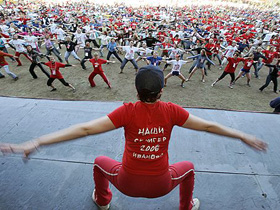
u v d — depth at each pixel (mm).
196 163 2291
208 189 1997
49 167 2197
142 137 1072
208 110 3344
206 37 14320
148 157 1110
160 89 1040
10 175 2098
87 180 2062
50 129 2795
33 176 2092
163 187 1183
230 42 13109
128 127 1075
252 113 3287
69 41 10547
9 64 11156
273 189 2016
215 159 2355
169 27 18312
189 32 15633
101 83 9289
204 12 34250
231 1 58188
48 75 8984
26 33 13062
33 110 3203
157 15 25703
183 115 1100
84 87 8859
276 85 8875
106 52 13898
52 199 1868
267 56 10461
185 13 29797
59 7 29375
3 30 13914
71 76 9922
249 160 2350
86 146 2486
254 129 2896
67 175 2113
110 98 8039
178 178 1318
